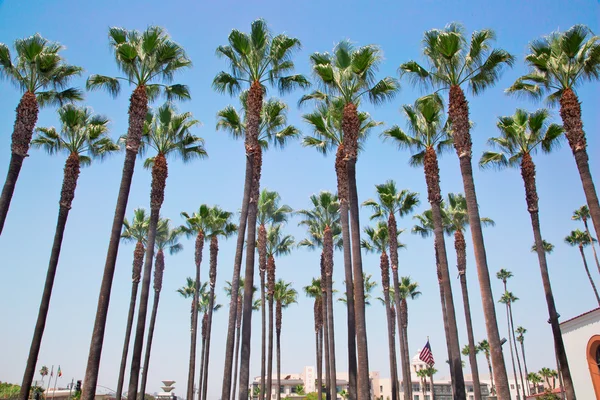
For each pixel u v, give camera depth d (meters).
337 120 23.38
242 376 16.64
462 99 18.59
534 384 87.81
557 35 19.98
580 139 18.20
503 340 24.14
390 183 32.44
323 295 37.44
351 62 19.78
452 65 19.27
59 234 20.97
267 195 37.72
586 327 30.84
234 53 20.70
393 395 30.03
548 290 21.98
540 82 20.80
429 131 24.02
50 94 21.84
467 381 105.00
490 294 15.73
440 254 20.98
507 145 25.02
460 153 17.94
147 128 24.34
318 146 23.95
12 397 66.88
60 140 23.45
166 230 40.41
